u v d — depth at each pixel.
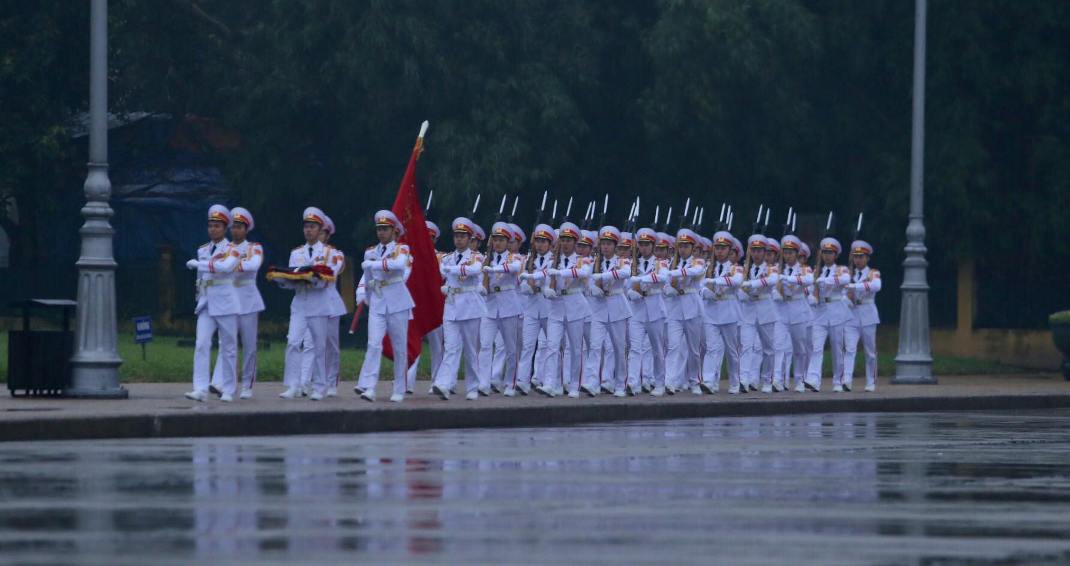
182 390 46.53
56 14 75.62
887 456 31.52
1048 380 67.25
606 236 49.91
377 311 41.94
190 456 29.62
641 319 50.66
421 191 77.81
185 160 88.62
